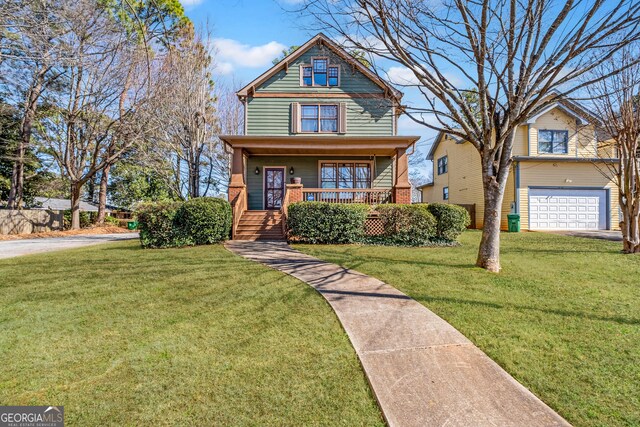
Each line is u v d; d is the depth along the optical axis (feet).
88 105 49.37
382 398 7.24
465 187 58.95
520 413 6.79
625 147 24.81
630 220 24.68
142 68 46.68
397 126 43.24
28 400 7.16
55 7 28.99
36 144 54.03
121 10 45.39
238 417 6.66
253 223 35.94
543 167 47.50
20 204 56.39
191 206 28.84
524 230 46.44
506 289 15.05
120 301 13.37
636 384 7.78
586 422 6.57
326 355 9.11
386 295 14.23
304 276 17.44
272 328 10.85
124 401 7.13
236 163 37.24
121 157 57.52
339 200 40.78
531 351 9.32
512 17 15.14
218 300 13.53
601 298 13.80
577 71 16.44
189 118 44.57
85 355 9.05
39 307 12.66
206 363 8.66
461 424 6.45
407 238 29.30
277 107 43.34
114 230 59.82
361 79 43.83
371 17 15.71
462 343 9.82
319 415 6.74
